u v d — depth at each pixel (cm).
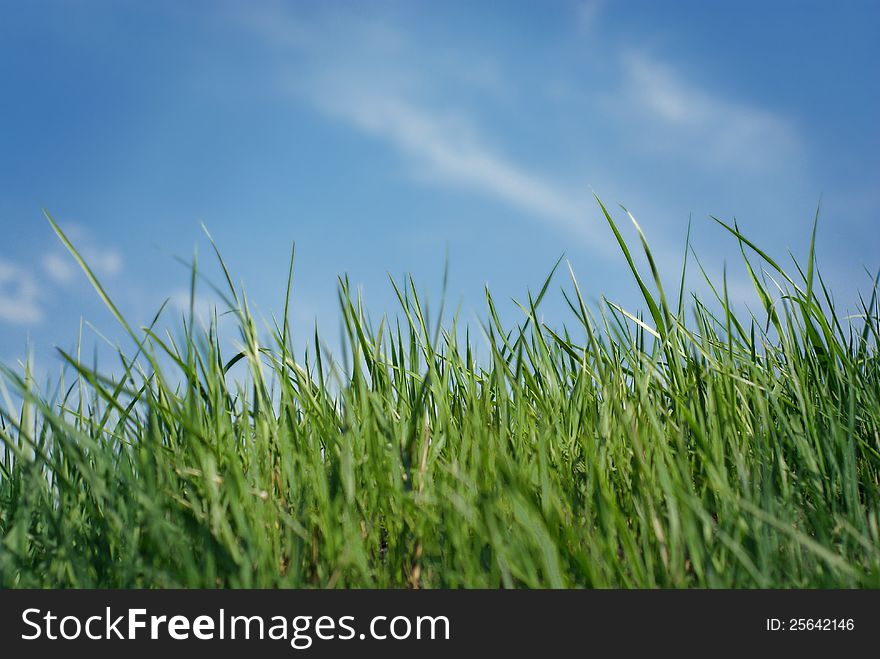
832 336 215
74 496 164
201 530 153
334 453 177
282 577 156
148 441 165
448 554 158
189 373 171
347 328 178
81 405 197
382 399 204
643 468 158
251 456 176
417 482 171
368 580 150
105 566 161
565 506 164
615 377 192
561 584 141
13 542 152
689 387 202
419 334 218
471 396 189
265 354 196
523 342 205
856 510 163
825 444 191
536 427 200
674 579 142
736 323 232
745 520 155
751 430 202
